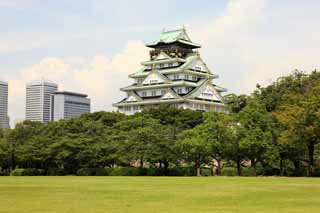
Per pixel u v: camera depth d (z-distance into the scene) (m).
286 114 80.12
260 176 86.12
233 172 93.12
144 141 97.00
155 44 155.62
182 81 142.12
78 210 26.19
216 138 88.62
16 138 109.94
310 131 75.94
